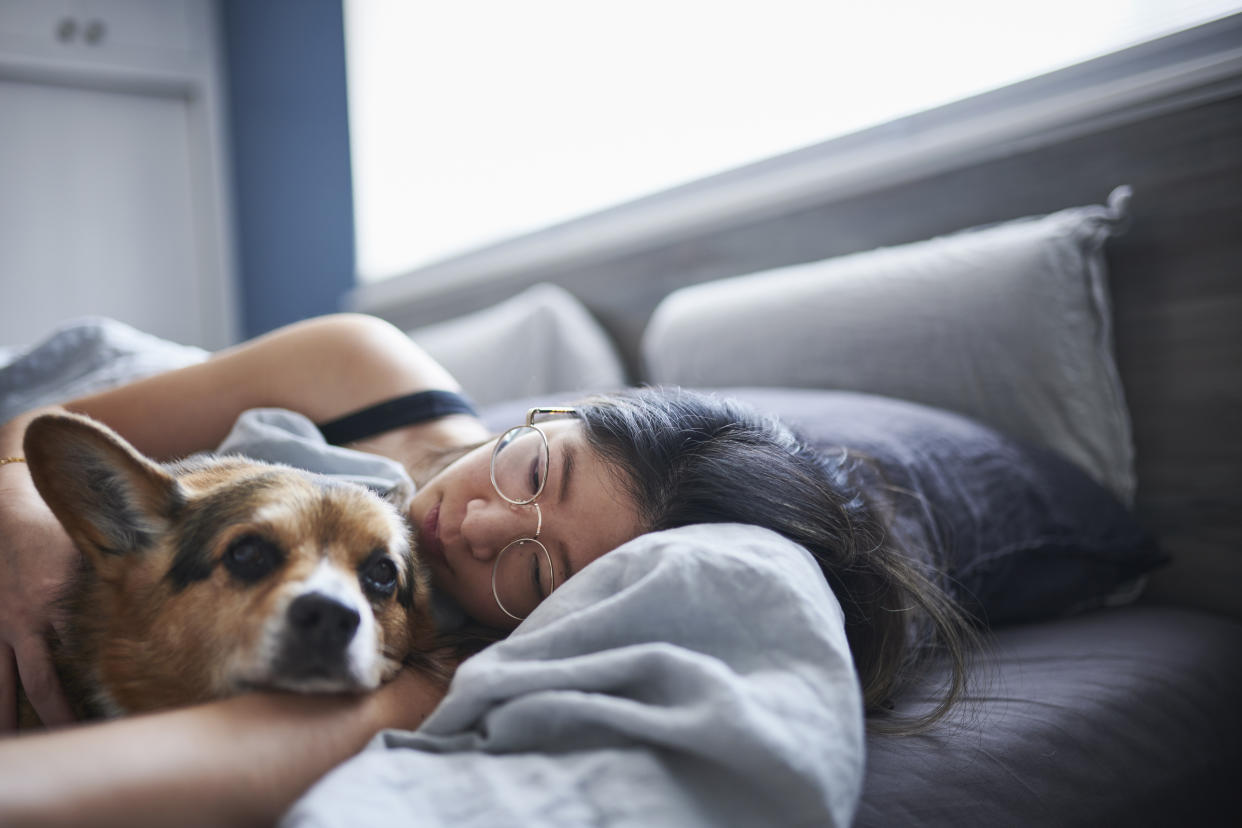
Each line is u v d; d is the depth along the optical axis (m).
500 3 3.40
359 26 4.12
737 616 0.81
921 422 1.53
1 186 4.14
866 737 0.98
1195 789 1.08
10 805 0.56
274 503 0.92
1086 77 1.78
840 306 1.91
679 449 1.07
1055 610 1.46
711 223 2.46
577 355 2.58
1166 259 1.63
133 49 4.34
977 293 1.71
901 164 2.03
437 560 1.15
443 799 0.67
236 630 0.85
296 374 1.38
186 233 4.57
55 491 0.92
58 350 1.73
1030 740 0.99
